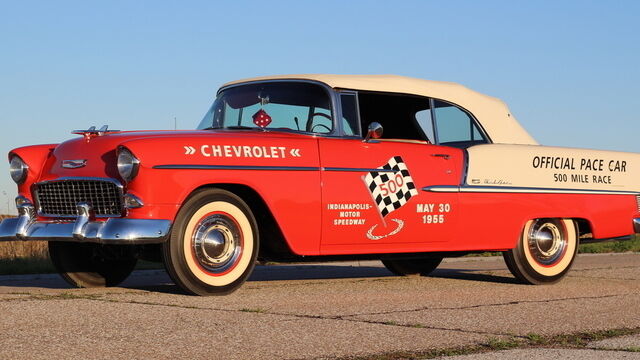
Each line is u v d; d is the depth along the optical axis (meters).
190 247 5.73
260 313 4.97
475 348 3.96
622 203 7.88
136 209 5.57
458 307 5.45
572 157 7.62
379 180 6.50
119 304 5.27
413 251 6.75
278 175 6.04
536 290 6.77
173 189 5.63
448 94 7.29
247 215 5.98
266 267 10.09
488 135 7.44
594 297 6.18
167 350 3.83
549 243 7.44
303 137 6.36
